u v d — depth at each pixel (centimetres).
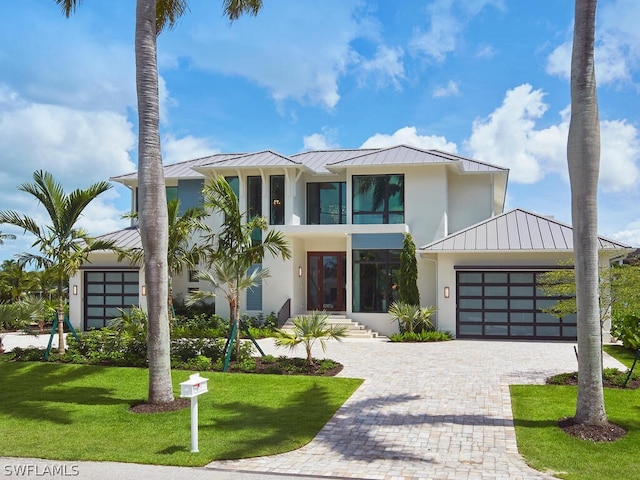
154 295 1212
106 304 2647
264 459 884
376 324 2438
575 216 1041
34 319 2009
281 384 1370
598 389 1016
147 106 1214
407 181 2511
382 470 834
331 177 2766
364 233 2466
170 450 923
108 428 1048
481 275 2255
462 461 871
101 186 1703
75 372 1525
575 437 970
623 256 2075
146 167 1210
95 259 2641
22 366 1599
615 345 2008
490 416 1105
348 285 2472
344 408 1171
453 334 2248
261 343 2116
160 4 1570
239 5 1582
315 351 1916
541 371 1527
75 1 1481
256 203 2655
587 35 1025
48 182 1680
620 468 835
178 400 1237
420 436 992
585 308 1025
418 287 2466
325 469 838
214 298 2597
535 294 2208
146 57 1218
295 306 2558
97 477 797
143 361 1600
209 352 1648
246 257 1636
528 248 2128
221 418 1103
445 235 2467
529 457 884
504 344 2075
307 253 2748
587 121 1028
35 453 904
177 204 1964
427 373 1508
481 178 2648
